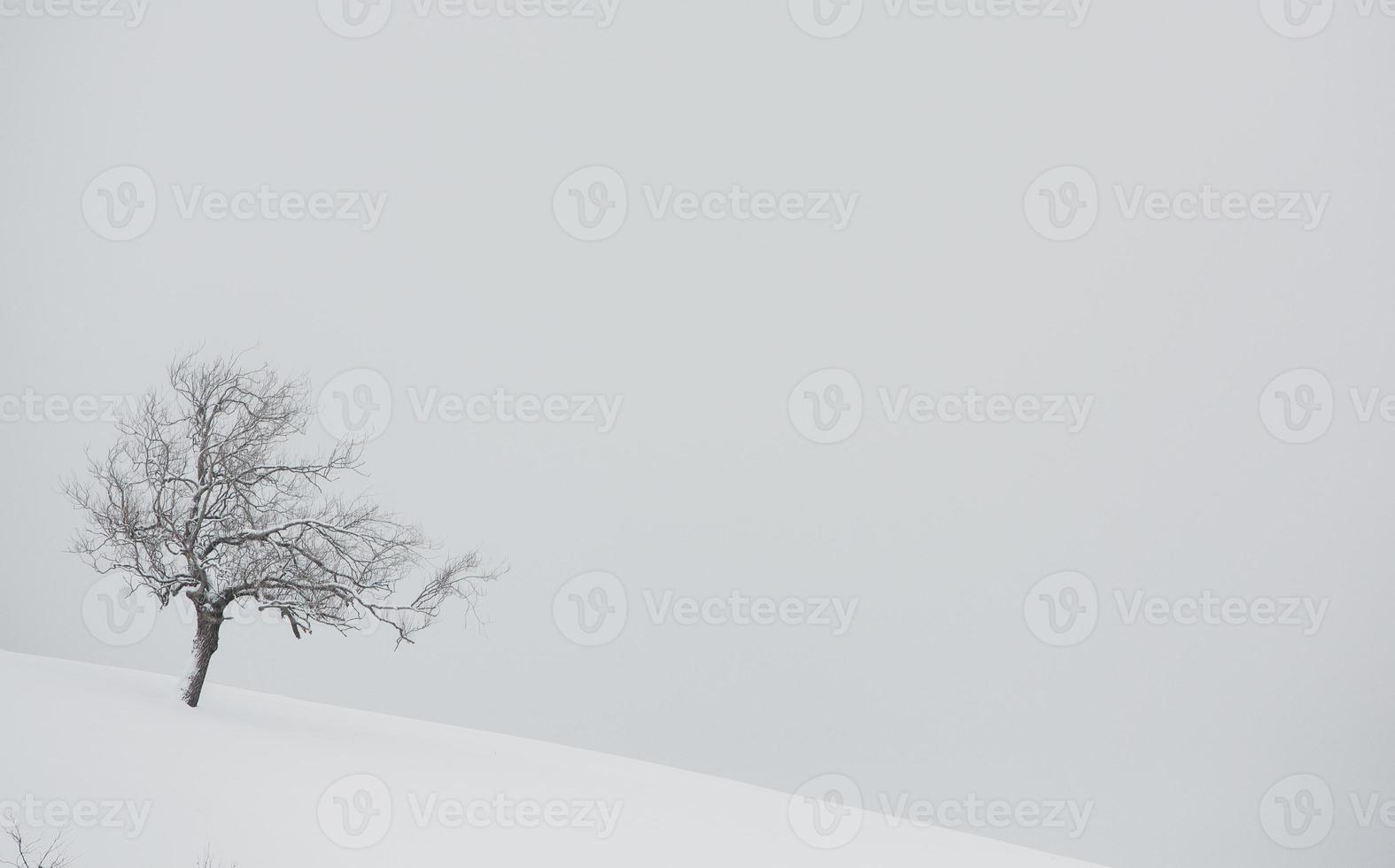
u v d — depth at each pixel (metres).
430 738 24.88
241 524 20.17
